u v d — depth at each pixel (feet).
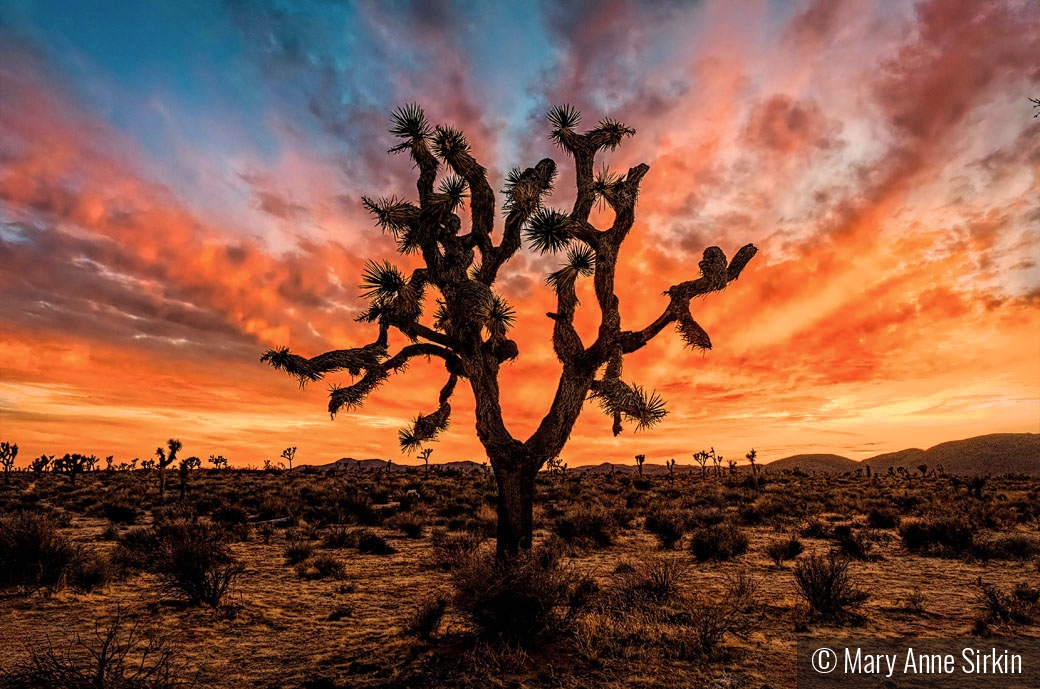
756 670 22.11
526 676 20.79
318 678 20.63
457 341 33.17
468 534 61.11
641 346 33.53
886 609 31.89
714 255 33.32
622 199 34.88
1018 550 49.98
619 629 25.68
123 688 18.83
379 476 216.13
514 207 34.32
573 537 57.72
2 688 18.57
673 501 112.68
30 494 112.98
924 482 219.61
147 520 76.74
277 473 233.96
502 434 33.42
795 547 49.01
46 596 31.63
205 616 28.91
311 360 31.45
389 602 33.27
